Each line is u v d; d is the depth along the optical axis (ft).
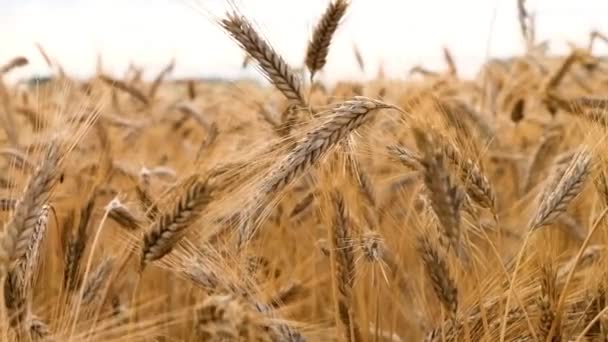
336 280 3.02
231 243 2.99
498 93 6.41
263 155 2.92
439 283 2.79
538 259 3.10
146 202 3.45
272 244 3.86
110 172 4.23
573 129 4.83
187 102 7.00
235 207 2.88
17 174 3.25
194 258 2.91
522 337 3.00
